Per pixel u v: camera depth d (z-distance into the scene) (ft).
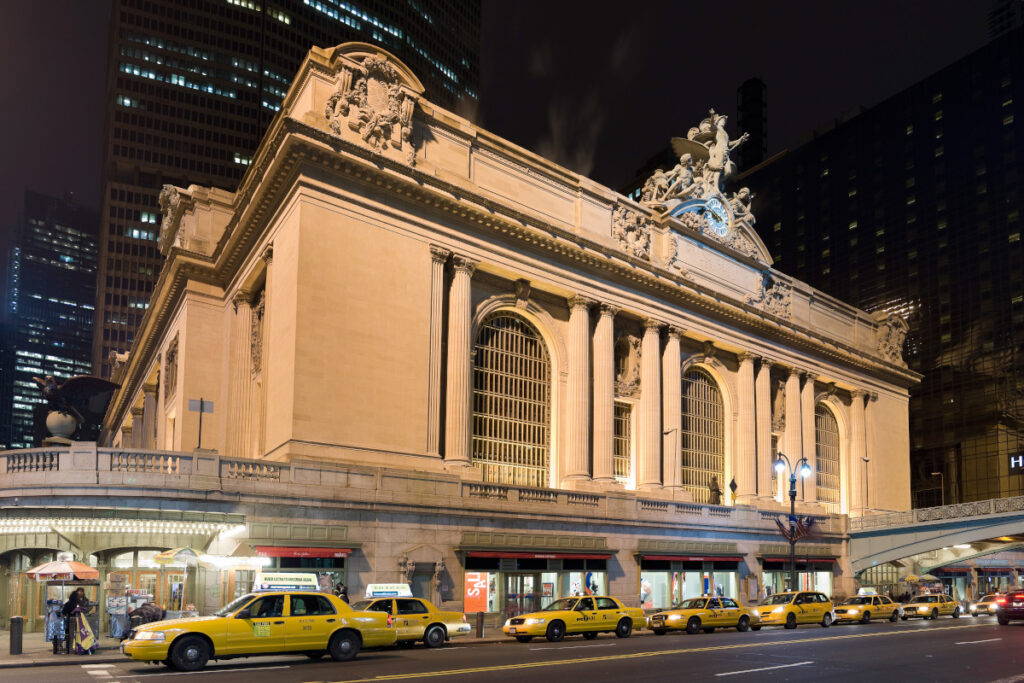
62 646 85.10
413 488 130.41
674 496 185.98
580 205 181.16
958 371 399.24
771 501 211.41
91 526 103.86
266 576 91.04
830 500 248.32
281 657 81.20
